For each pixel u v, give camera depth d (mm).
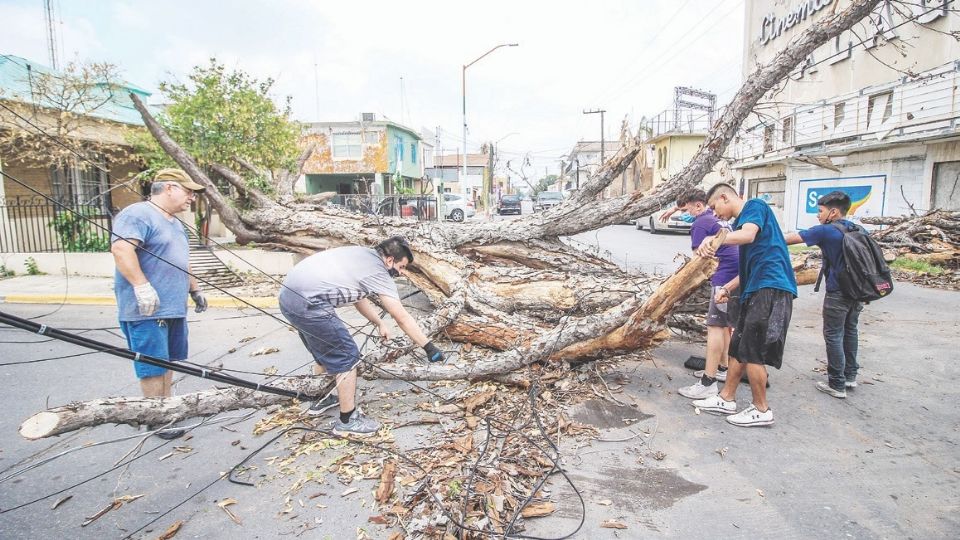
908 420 3768
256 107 11781
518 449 3338
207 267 9523
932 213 12062
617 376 4664
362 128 29000
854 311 4191
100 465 3336
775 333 3482
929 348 5387
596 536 2535
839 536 2518
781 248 3535
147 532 2643
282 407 4078
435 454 3275
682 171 6934
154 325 3580
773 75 6172
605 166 7270
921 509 2723
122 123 13602
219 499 2918
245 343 6148
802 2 18234
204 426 3848
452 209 29797
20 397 4531
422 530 2529
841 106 17000
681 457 3297
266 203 8562
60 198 12648
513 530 2566
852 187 16531
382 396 4266
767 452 3350
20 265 10742
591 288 5441
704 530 2580
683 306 5543
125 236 3379
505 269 6387
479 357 4949
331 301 3428
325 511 2770
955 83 12242
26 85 12242
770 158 20328
